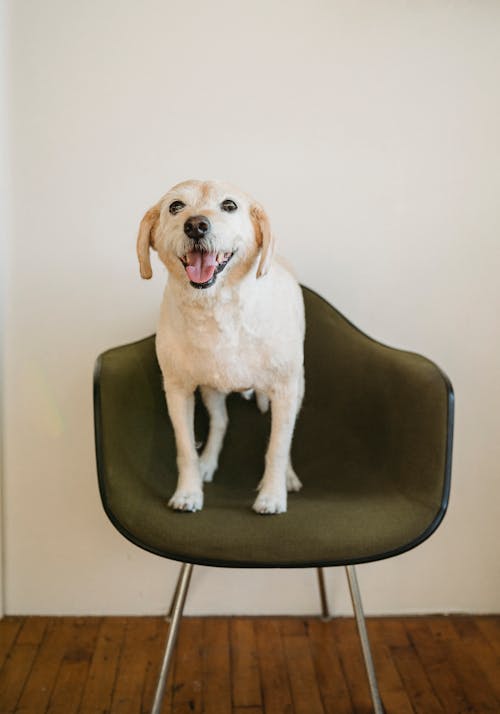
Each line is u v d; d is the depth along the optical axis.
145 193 1.89
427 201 1.91
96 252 1.91
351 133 1.88
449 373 1.98
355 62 1.86
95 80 1.85
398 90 1.87
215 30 1.84
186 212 1.40
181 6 1.83
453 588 2.05
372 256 1.93
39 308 1.93
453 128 1.88
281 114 1.88
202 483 1.69
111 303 1.94
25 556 2.02
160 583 2.03
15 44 1.83
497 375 1.98
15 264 1.91
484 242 1.93
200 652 1.86
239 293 1.45
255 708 1.65
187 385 1.56
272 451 1.55
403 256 1.93
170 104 1.86
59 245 1.91
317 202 1.91
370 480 1.63
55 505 2.00
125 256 1.92
